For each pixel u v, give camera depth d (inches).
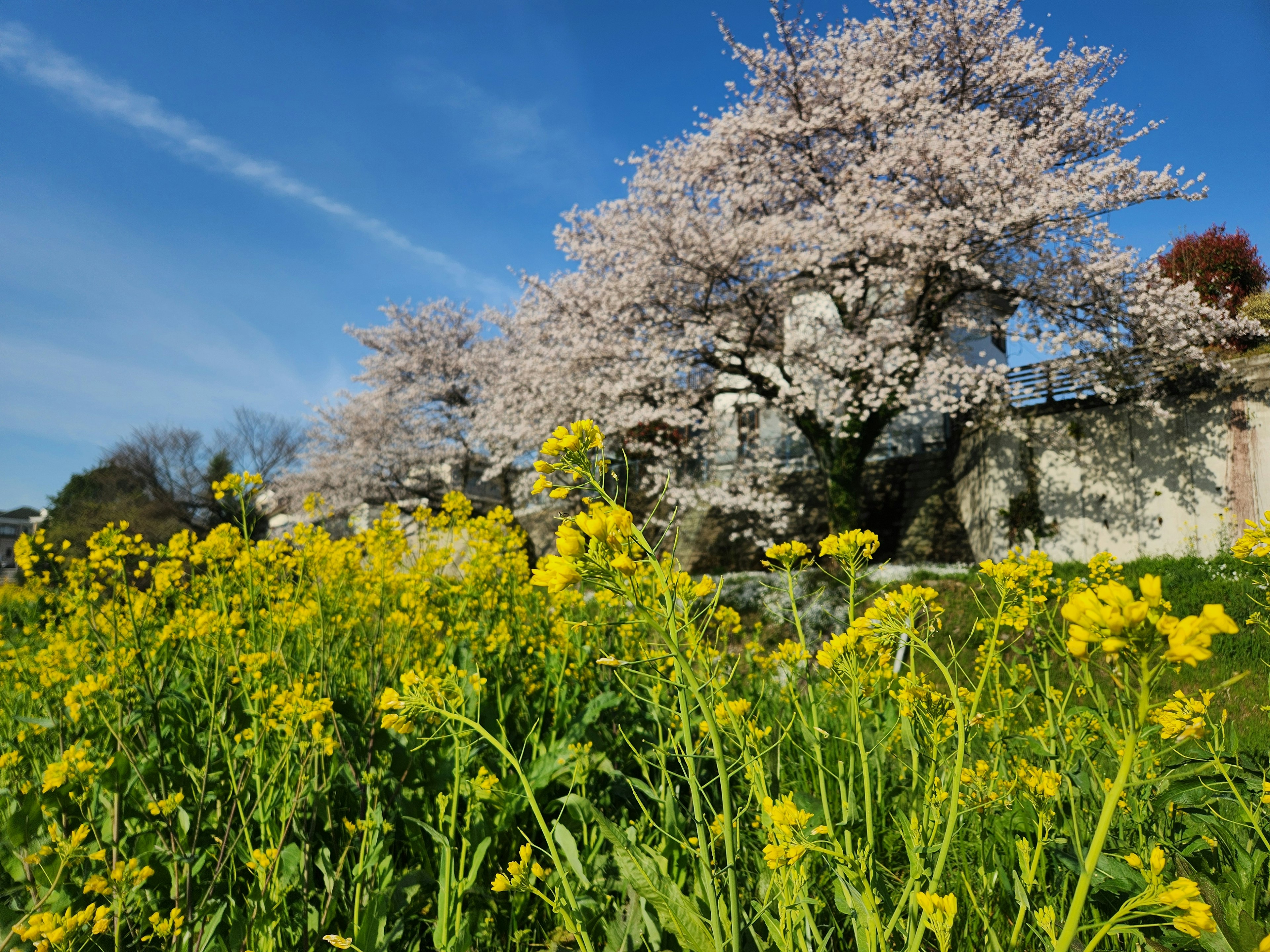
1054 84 502.3
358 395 885.2
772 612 60.8
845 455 520.7
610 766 85.0
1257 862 51.9
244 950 63.4
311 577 118.2
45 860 62.1
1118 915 30.0
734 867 36.9
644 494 575.5
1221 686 30.4
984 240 444.5
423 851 76.4
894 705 78.1
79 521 892.6
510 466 684.1
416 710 48.9
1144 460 464.4
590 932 65.1
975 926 47.9
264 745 84.4
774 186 525.3
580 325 557.0
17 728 97.1
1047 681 67.1
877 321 507.5
